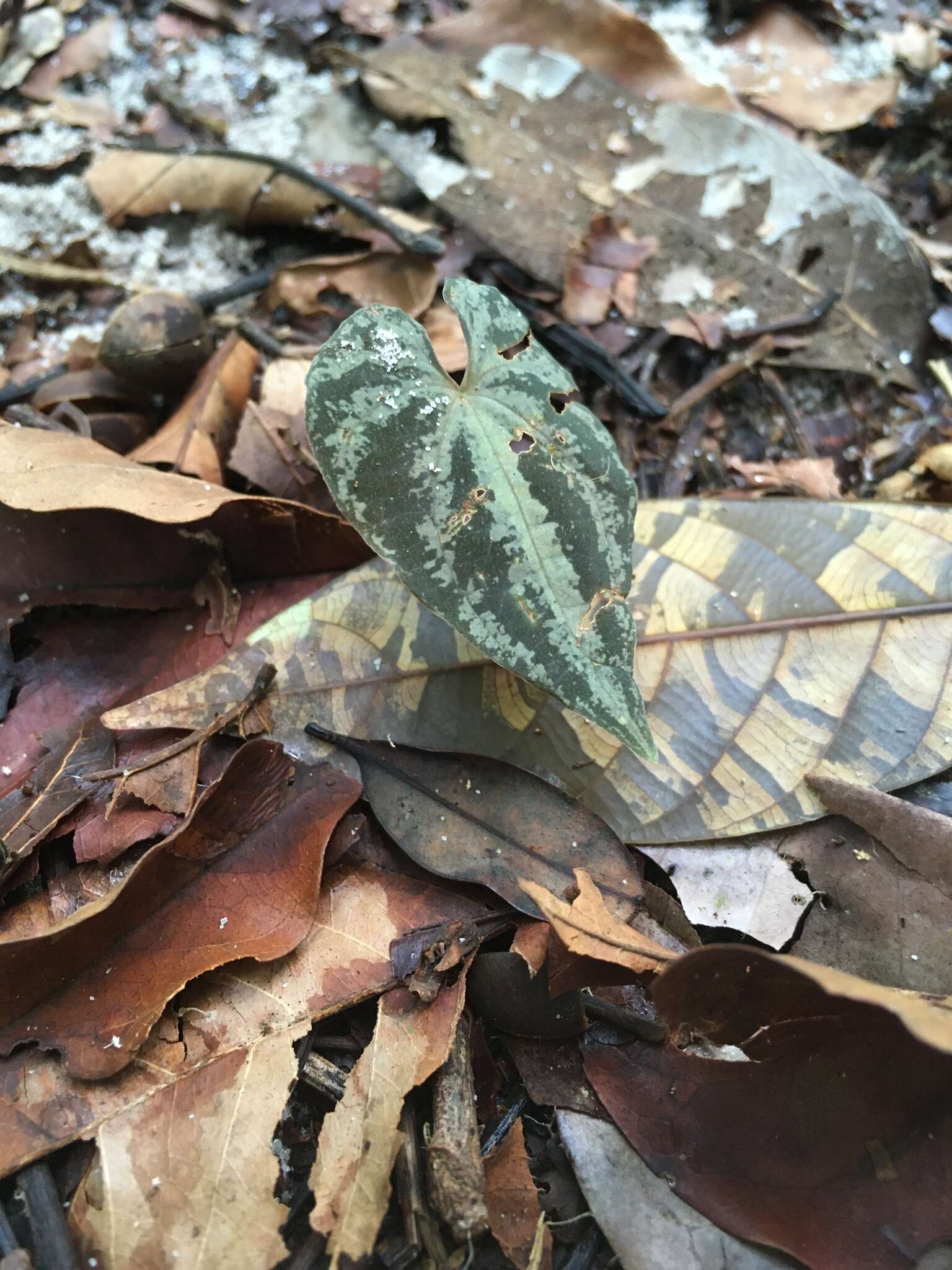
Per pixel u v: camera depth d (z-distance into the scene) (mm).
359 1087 149
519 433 156
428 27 274
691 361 247
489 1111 156
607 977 150
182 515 171
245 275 257
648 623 185
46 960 146
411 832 167
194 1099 148
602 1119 154
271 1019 154
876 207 246
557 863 165
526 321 167
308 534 188
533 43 263
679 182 251
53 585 188
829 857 172
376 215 240
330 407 149
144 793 167
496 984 156
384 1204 141
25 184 256
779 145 249
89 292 250
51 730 180
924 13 313
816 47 298
